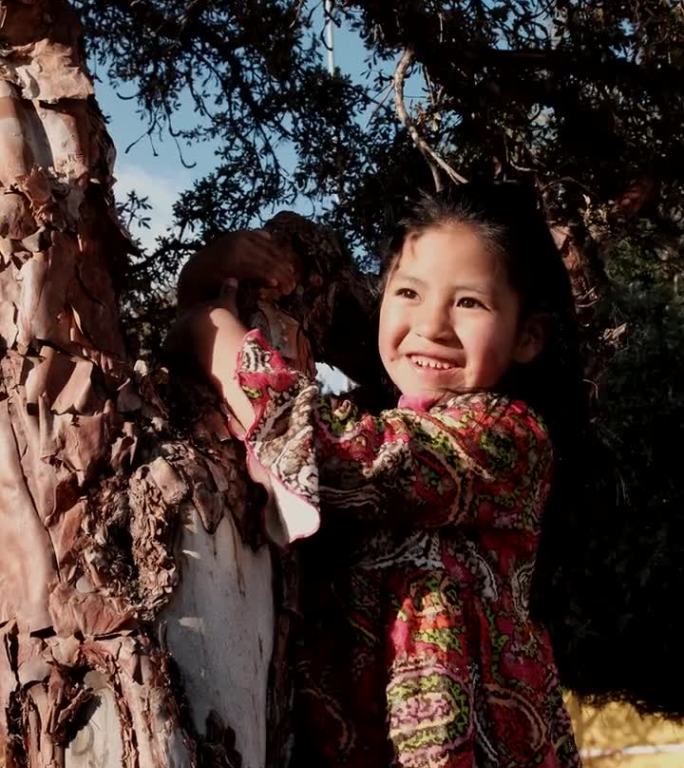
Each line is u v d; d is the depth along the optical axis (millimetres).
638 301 5594
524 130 2996
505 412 1793
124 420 1518
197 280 2002
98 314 1572
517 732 1709
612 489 5309
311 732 1663
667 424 5801
